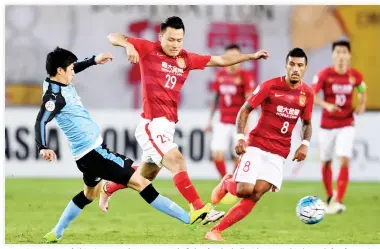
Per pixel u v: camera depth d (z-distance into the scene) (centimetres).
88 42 6212
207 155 6041
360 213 4281
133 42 3044
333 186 5759
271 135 3091
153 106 3055
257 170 3069
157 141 3019
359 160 6078
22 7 6153
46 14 6188
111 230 3531
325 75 4462
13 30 6162
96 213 4150
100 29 6216
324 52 6284
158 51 3062
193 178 6019
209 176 6038
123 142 6025
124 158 2922
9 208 4297
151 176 3228
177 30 2991
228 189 3231
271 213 4228
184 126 6028
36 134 2795
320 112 6084
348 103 4484
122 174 2886
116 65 6194
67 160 6053
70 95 2880
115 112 6047
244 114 3058
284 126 3086
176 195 4991
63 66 2858
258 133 3111
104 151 2894
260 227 3675
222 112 5088
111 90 6188
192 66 3119
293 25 6275
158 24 6222
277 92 3059
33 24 6178
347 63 4472
